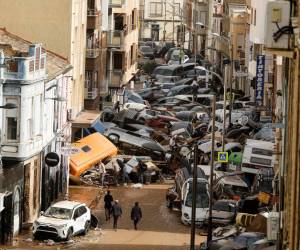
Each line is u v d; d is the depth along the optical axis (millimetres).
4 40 72188
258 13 45969
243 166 77000
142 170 83000
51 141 70688
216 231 61000
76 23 84000
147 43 195125
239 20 125500
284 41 27203
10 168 60219
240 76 116312
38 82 64000
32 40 80188
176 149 89375
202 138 93188
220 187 72625
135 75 142750
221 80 129125
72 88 83750
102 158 81812
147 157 87750
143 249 58344
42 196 68062
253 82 104938
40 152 66125
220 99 122750
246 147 77312
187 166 77875
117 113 106500
